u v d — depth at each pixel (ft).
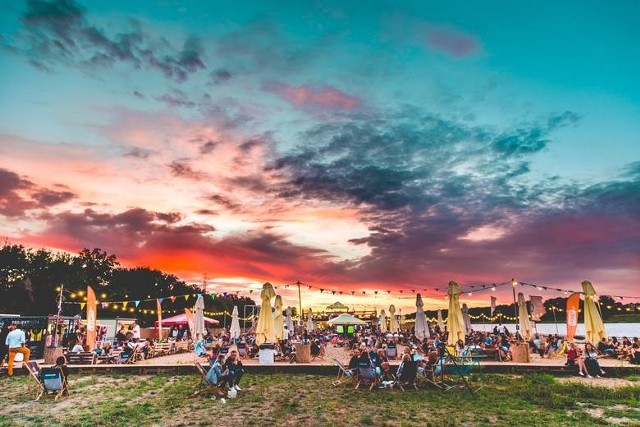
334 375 52.85
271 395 40.27
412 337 97.25
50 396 38.32
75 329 82.23
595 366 51.13
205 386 42.55
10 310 141.28
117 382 46.52
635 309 96.37
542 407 34.91
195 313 90.53
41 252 197.88
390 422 30.53
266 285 68.49
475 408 34.55
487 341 84.23
